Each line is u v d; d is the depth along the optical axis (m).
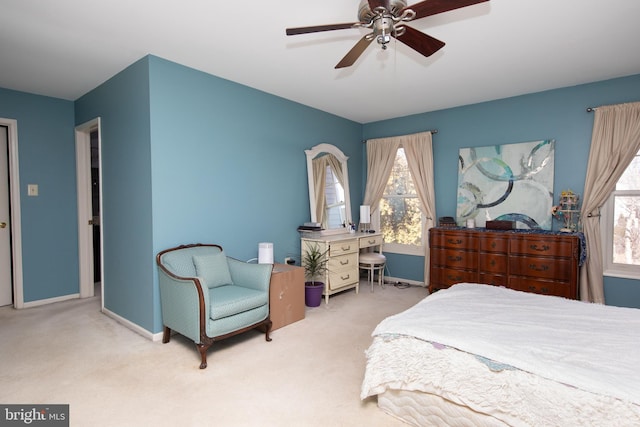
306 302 3.77
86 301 3.99
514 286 3.58
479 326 1.86
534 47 2.70
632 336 1.74
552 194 3.75
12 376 2.26
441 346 1.73
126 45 2.65
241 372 2.35
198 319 2.41
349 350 2.71
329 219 4.61
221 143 3.36
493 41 2.60
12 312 3.58
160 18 2.27
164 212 2.91
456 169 4.45
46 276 3.88
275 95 3.92
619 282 3.44
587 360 1.52
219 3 2.10
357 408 1.96
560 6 2.12
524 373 1.49
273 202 3.94
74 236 4.08
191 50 2.74
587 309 2.13
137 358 2.54
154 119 2.83
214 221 3.32
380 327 1.98
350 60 2.21
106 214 3.46
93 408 1.93
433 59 2.93
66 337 2.93
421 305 2.24
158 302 2.89
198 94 3.15
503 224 3.86
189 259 2.90
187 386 2.17
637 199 3.40
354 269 4.29
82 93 3.75
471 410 1.61
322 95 3.94
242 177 3.58
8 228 3.76
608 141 3.38
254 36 2.52
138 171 2.97
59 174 3.94
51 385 2.16
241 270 3.05
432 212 4.56
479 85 3.60
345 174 4.93
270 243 3.61
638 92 3.29
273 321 3.10
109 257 3.44
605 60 2.96
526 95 3.90
